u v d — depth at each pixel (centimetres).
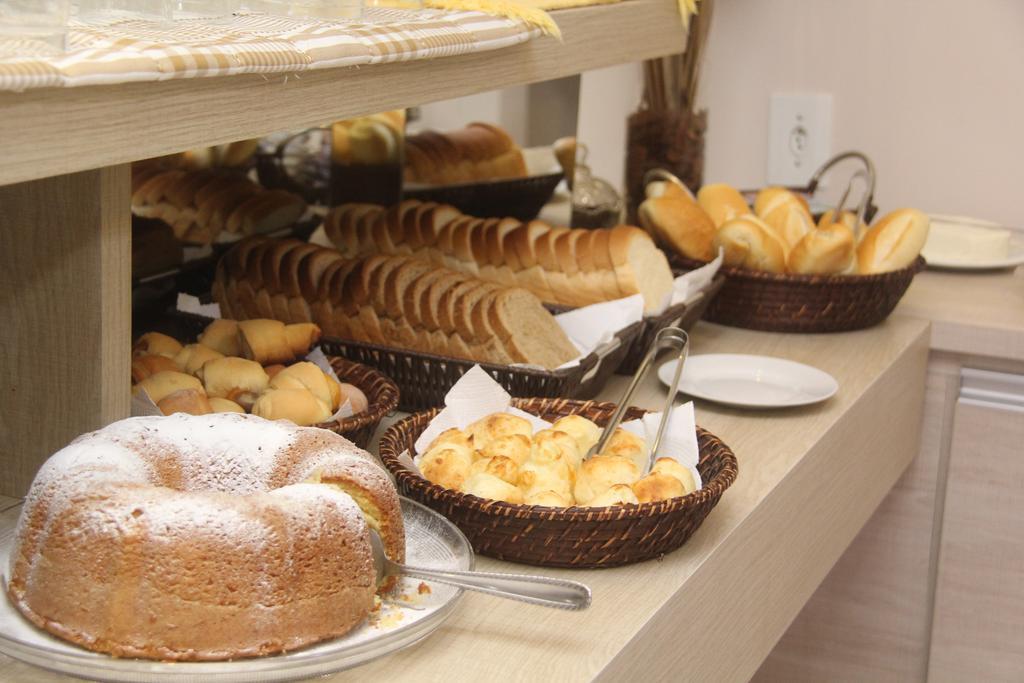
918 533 169
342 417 97
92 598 64
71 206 80
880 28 196
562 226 182
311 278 121
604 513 81
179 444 73
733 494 100
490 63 105
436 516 81
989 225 186
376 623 70
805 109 203
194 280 131
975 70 192
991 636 167
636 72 210
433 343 115
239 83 75
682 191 166
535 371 107
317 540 66
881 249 152
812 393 126
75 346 83
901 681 177
